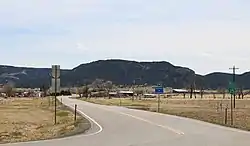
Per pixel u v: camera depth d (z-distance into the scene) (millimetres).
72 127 33344
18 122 48500
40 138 24266
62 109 74125
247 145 20641
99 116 48875
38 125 43469
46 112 69312
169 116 48719
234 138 24141
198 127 32562
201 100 143750
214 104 105438
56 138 23844
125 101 132750
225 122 37750
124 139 23406
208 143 21453
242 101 132375
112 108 73688
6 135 31062
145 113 55938
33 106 95500
